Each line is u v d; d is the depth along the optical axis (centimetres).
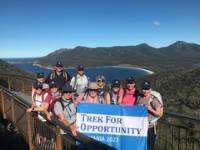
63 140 227
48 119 254
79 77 404
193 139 302
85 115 252
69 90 263
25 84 782
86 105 252
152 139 282
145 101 279
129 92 297
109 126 253
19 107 405
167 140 335
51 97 298
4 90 475
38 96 327
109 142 253
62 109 263
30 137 337
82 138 185
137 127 252
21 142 387
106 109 251
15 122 430
